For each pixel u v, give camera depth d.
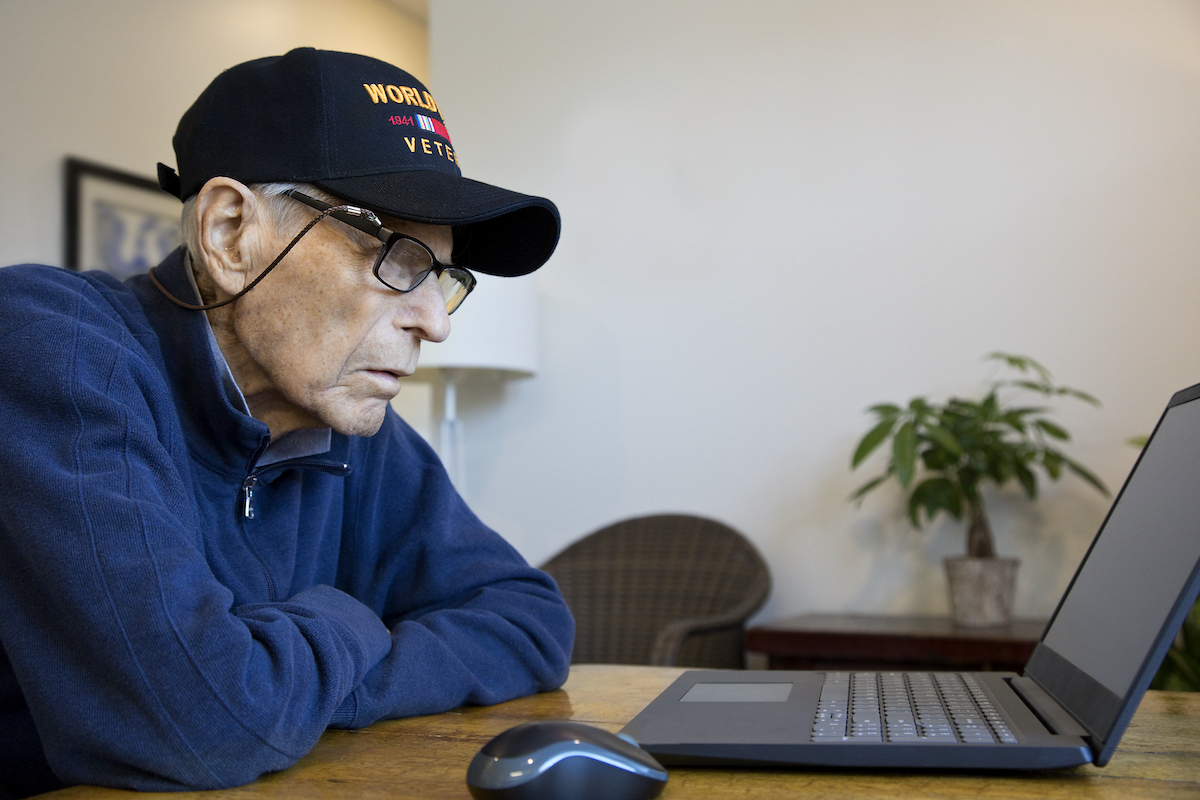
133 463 0.70
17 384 0.70
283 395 0.88
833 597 2.46
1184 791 0.57
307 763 0.68
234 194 0.84
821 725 0.66
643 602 2.39
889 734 0.63
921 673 0.89
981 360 2.36
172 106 3.09
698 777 0.62
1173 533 0.61
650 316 2.72
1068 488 2.27
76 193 2.76
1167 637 0.55
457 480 2.73
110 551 0.64
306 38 3.46
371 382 0.87
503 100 2.93
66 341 0.73
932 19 2.47
